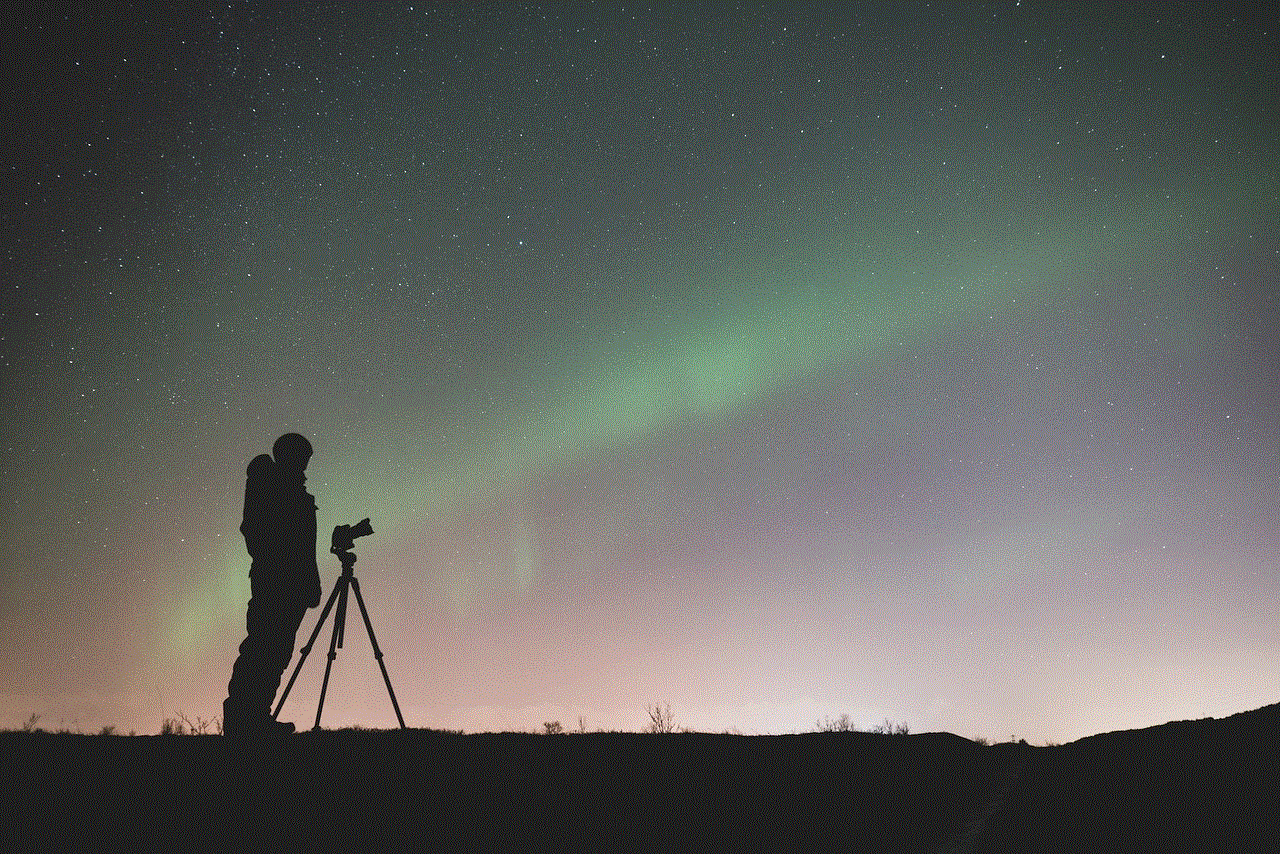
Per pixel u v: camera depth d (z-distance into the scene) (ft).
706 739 42.11
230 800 20.88
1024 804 34.35
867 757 41.86
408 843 19.62
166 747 25.72
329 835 19.39
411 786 24.27
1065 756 47.24
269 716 26.22
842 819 29.14
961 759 45.73
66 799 19.85
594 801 26.27
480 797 24.43
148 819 18.99
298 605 26.89
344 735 29.71
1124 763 41.45
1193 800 31.68
